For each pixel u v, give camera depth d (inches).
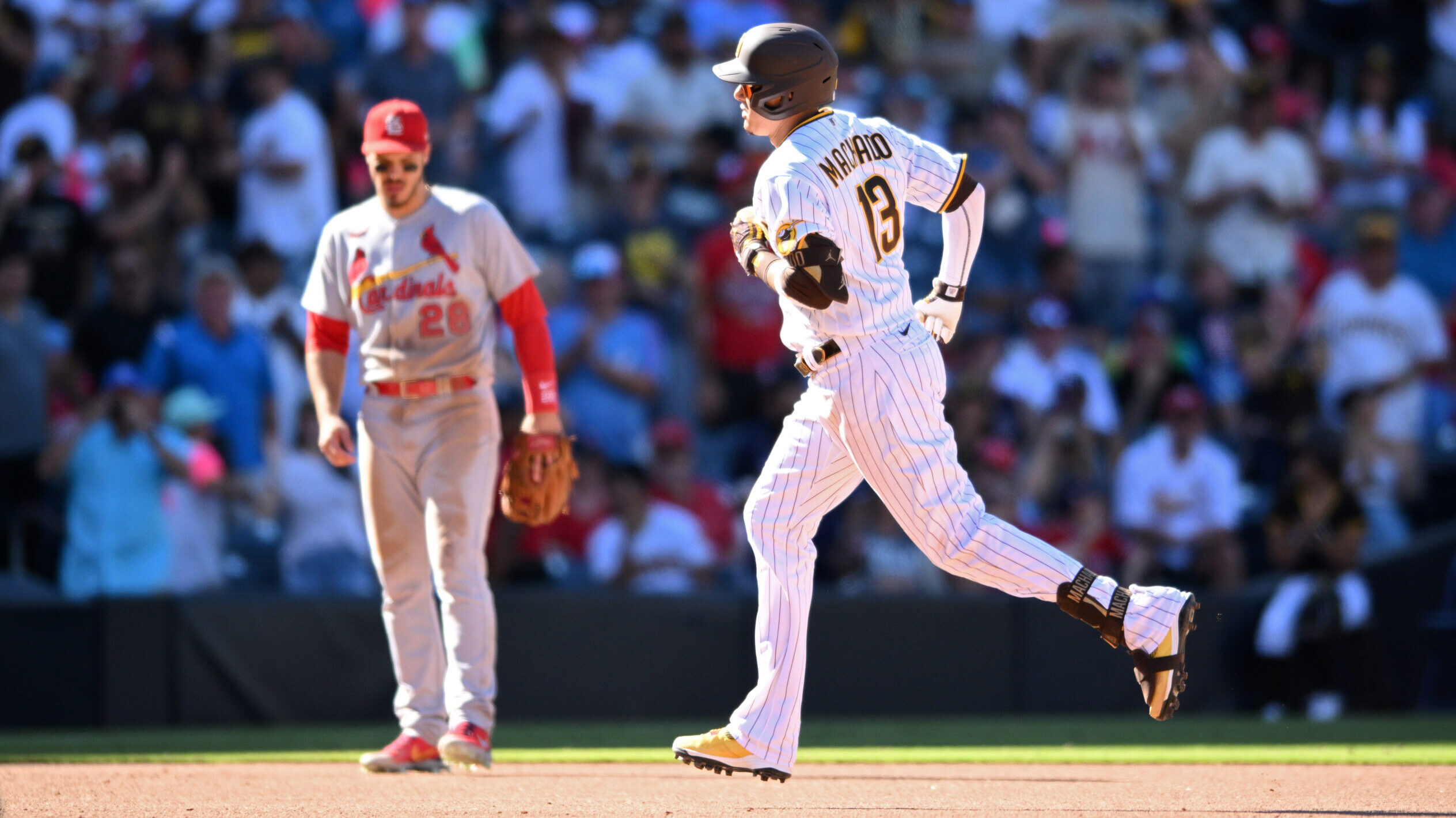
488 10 1733.5
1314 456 1148.5
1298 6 2076.8
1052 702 1122.7
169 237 1423.5
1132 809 533.0
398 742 666.8
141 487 1130.7
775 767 520.7
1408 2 2090.3
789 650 522.3
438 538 653.3
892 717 1095.0
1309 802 555.2
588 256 1358.3
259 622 1019.3
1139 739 910.4
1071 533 1253.7
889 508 523.8
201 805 549.6
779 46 518.3
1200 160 1646.2
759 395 1421.0
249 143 1449.3
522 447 679.7
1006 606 1119.0
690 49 1627.7
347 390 1266.0
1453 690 1172.5
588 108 1576.0
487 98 1672.0
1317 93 1878.7
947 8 1749.5
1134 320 1485.0
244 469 1215.6
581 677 1057.5
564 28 1717.5
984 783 625.6
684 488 1242.0
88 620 991.6
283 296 1348.4
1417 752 791.1
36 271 1350.9
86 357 1270.9
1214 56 1748.3
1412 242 1659.7
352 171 1523.1
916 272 1584.6
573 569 1199.6
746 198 1477.6
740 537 1272.1
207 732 976.3
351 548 1191.6
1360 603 1128.2
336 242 661.9
